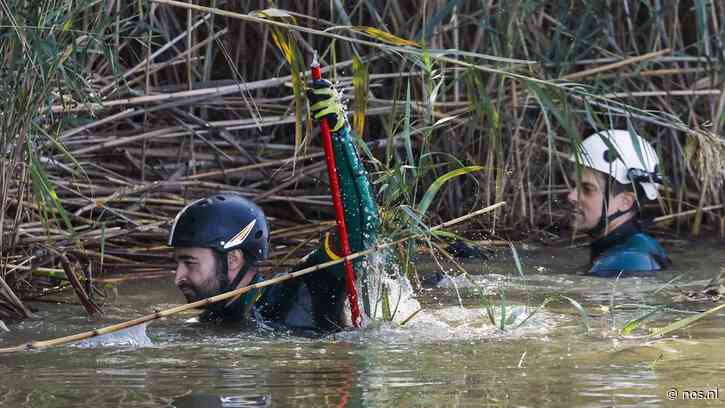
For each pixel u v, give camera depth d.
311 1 13.91
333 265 7.61
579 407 5.39
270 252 11.52
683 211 14.16
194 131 13.23
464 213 13.22
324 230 12.05
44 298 9.30
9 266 9.23
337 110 7.46
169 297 9.38
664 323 7.86
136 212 11.95
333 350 6.86
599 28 13.10
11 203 10.34
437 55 8.39
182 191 12.88
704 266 10.98
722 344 6.99
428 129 8.25
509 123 12.97
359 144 7.95
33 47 8.25
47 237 9.03
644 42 14.74
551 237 12.91
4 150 8.68
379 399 5.55
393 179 7.93
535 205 13.71
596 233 11.05
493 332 7.49
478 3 13.58
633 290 9.48
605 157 10.93
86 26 8.96
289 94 14.59
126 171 13.38
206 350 6.90
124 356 6.72
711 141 9.60
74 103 10.07
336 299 7.64
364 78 8.05
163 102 13.56
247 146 14.12
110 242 11.30
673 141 14.19
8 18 8.23
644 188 11.02
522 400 5.54
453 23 13.11
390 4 13.74
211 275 7.78
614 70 13.81
